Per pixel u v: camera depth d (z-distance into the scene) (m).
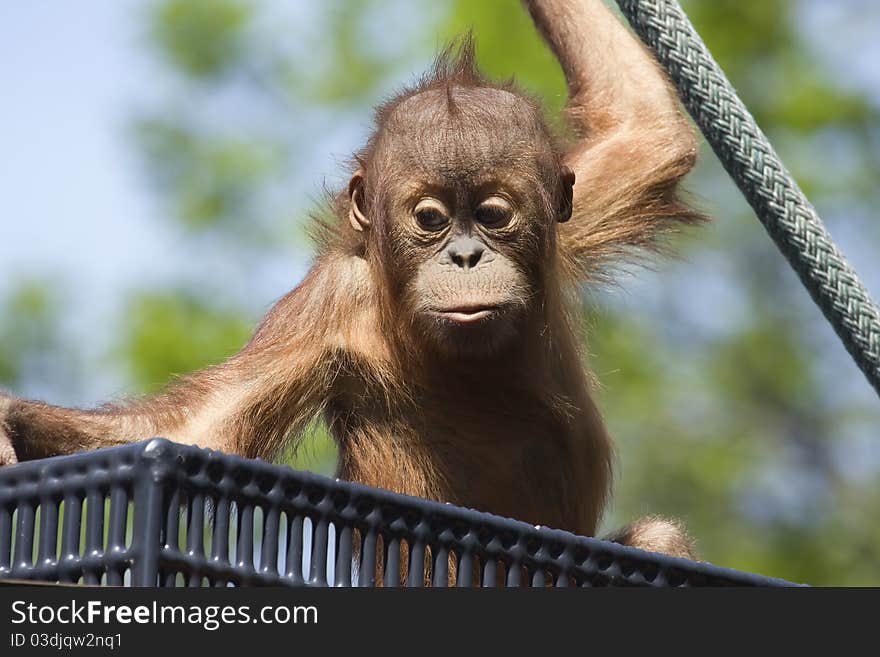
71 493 8.80
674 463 40.28
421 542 9.52
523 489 14.34
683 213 16.58
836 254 13.85
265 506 8.98
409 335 13.83
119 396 13.91
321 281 14.21
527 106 14.12
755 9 43.00
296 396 13.89
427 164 13.55
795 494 41.50
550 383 14.29
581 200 15.98
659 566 10.34
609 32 17.45
